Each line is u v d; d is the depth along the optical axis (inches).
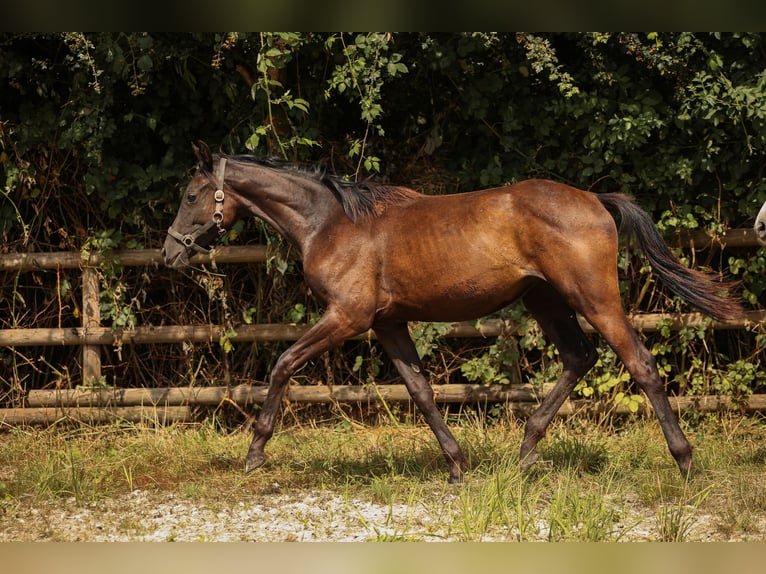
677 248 395.9
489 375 402.3
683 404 396.2
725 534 243.3
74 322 439.2
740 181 390.6
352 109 418.6
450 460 303.9
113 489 311.7
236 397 412.8
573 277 280.4
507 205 289.0
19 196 424.5
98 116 395.9
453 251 291.4
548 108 386.9
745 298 404.8
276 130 397.4
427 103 415.5
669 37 373.1
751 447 350.0
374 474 319.9
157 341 416.2
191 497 300.0
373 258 301.0
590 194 292.4
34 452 367.2
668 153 388.5
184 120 410.6
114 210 410.3
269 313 424.8
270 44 358.9
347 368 418.9
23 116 412.2
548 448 337.4
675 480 286.4
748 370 393.4
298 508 282.8
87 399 414.9
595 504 258.8
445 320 304.7
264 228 400.5
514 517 255.9
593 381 398.6
